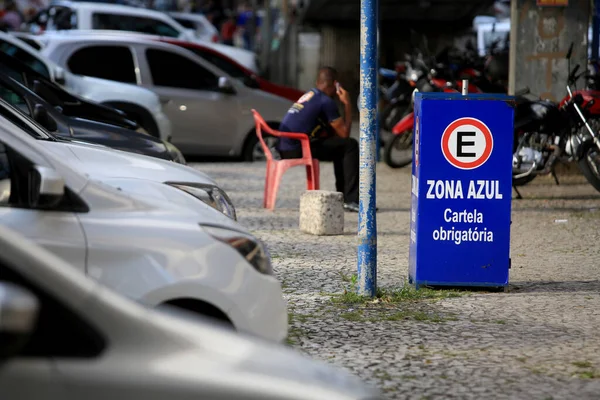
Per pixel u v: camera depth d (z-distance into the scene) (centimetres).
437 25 6284
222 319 1081
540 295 1734
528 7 3381
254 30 7931
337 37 6381
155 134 3366
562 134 2862
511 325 1523
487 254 1750
